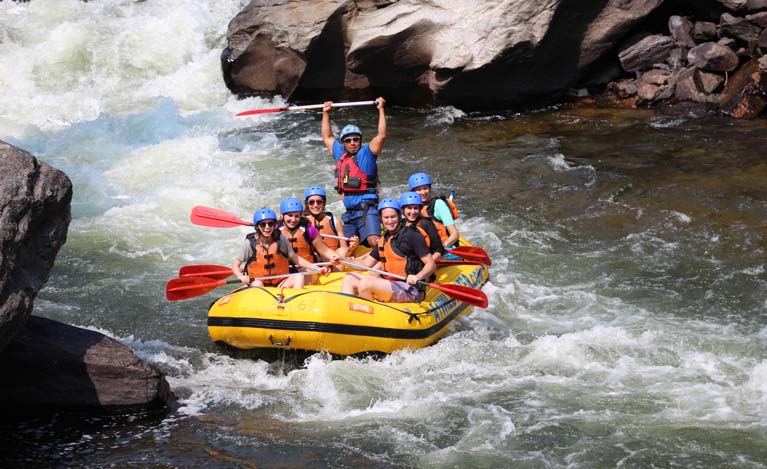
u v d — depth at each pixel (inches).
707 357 451.8
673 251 596.4
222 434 382.0
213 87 1082.7
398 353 458.9
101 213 689.6
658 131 856.3
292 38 1004.6
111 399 393.1
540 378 435.2
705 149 796.0
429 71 978.1
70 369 389.7
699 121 881.5
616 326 492.4
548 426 388.5
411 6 959.6
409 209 472.1
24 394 389.1
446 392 422.6
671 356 454.0
